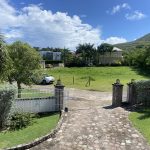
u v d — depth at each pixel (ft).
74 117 56.08
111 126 49.96
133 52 264.52
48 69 213.25
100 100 78.13
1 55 57.36
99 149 38.93
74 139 43.09
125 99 73.10
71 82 131.54
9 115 51.31
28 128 49.19
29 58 77.15
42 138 42.11
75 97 83.35
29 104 59.72
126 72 187.11
